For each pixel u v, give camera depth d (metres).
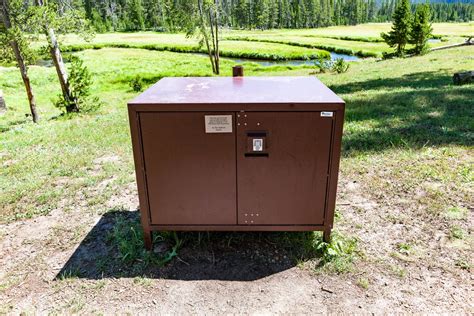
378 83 10.62
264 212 2.54
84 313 2.12
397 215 3.06
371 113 6.41
